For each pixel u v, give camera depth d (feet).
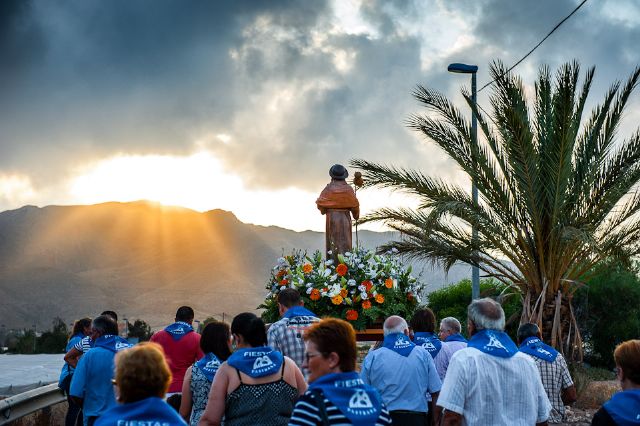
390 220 59.16
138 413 12.26
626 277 68.95
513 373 18.16
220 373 18.01
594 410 48.75
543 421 18.74
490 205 55.36
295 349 23.71
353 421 12.85
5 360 63.72
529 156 51.90
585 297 69.82
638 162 53.78
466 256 57.67
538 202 53.06
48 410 35.04
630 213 54.49
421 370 22.99
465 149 55.36
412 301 39.70
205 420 17.79
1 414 28.91
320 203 42.14
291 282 38.01
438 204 53.78
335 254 41.37
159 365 12.70
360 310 38.01
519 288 56.70
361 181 43.57
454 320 28.14
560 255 53.36
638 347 15.75
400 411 22.53
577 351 57.26
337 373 13.48
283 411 17.85
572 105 49.98
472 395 17.97
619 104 53.88
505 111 51.42
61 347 209.05
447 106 55.83
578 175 54.75
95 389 24.43
